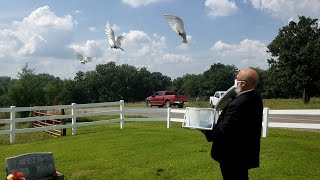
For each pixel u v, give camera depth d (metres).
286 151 10.27
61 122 17.41
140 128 16.98
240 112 4.78
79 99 95.50
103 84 106.88
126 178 8.58
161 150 11.13
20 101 36.84
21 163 6.64
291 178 7.98
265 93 78.69
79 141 13.67
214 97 39.03
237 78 4.97
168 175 8.63
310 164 8.96
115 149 11.61
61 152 11.77
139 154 10.75
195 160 9.72
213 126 4.95
